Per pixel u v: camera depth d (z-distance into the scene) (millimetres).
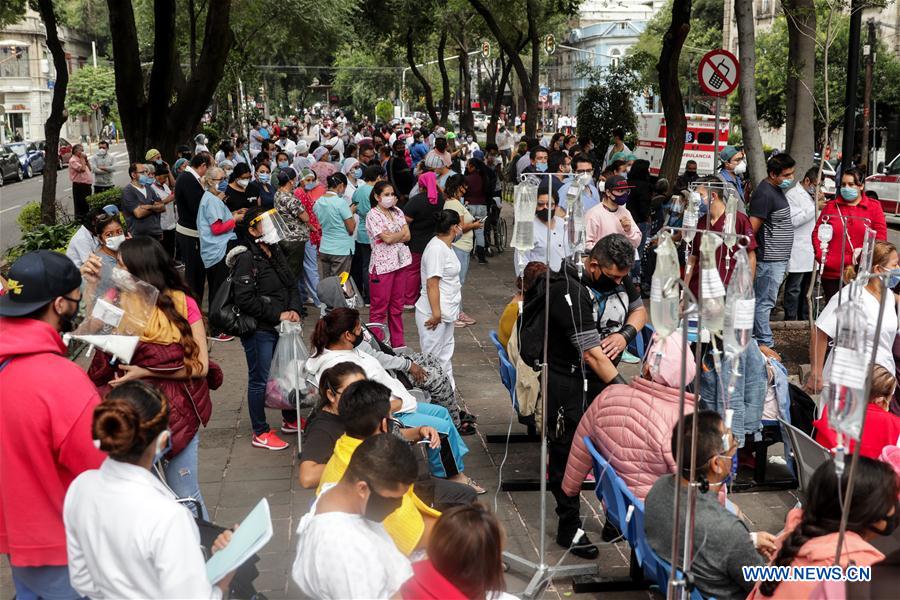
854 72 14328
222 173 12016
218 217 10547
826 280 10094
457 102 66562
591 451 5051
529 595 5117
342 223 11250
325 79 98875
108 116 66125
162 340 4719
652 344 5270
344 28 34562
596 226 9031
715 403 5871
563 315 5512
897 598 2869
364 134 43469
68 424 3705
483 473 6867
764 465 6594
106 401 3141
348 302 7684
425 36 38312
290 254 11062
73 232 13297
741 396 5980
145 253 4754
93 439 3139
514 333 6465
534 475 6781
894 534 3641
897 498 3471
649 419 4930
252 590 4207
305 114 87375
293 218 10992
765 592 3605
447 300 7949
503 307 12547
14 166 38094
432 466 6121
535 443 7484
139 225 12320
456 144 24625
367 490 3342
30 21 60094
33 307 3789
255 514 3662
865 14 32812
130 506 3105
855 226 9750
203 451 7355
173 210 14273
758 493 6539
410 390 6875
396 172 16781
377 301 9562
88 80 63000
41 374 3729
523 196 5605
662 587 4461
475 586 2959
